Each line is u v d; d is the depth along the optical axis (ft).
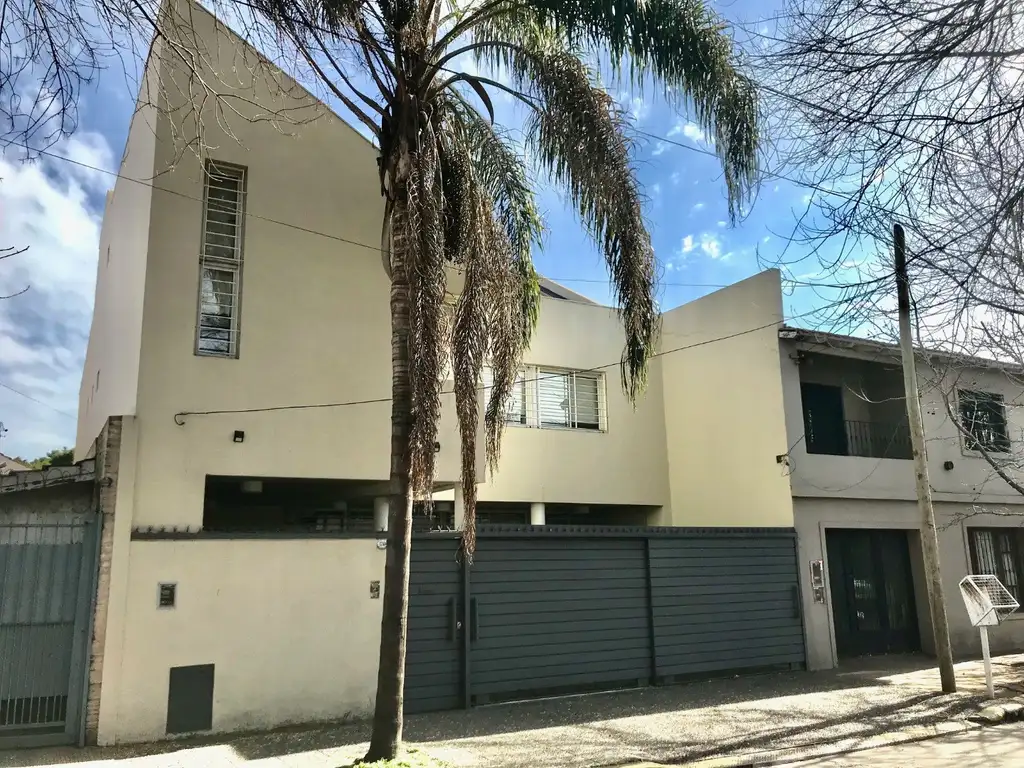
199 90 32.53
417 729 28.63
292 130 34.58
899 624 49.03
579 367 50.55
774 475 45.01
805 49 16.20
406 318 25.00
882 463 48.29
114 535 27.40
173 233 31.27
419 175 24.75
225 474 30.40
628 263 26.53
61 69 17.40
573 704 33.27
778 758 25.17
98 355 47.55
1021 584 54.19
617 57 26.40
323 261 34.19
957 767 23.57
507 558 35.29
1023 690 35.70
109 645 26.53
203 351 31.48
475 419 24.85
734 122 24.07
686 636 39.17
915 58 15.40
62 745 25.68
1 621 25.85
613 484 50.31
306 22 21.40
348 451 33.12
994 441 48.19
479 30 29.73
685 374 52.42
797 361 46.19
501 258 27.61
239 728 27.96
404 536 24.13
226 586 28.71
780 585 42.86
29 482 27.14
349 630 30.55
